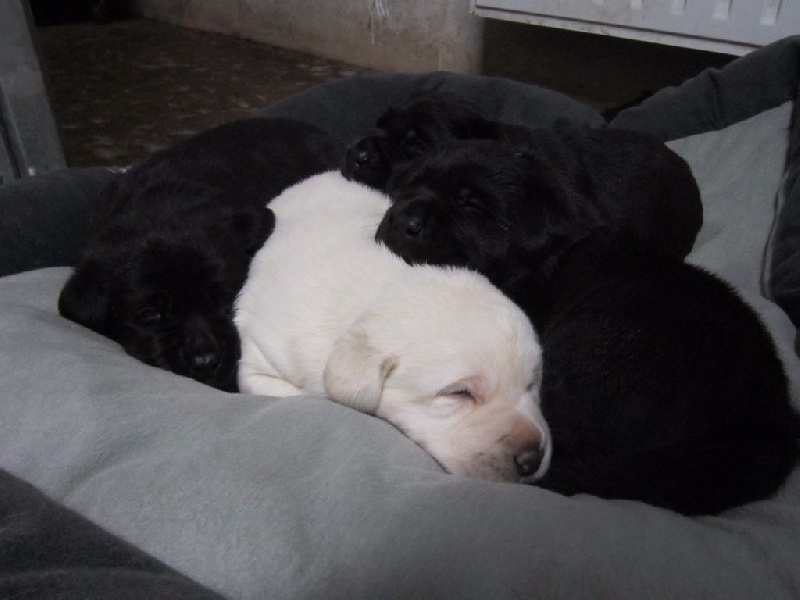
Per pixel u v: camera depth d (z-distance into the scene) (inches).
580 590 12.3
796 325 21.6
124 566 12.6
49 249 23.9
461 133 24.5
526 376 16.4
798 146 25.7
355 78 32.7
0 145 30.8
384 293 17.2
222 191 22.6
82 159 38.0
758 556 13.5
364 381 16.1
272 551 12.8
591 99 45.4
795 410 16.3
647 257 19.0
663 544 13.1
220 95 47.7
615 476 14.8
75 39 62.7
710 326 16.4
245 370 19.0
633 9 36.5
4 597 11.5
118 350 18.6
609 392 16.2
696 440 15.2
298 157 26.0
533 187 20.1
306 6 55.5
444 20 48.4
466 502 13.2
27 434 15.0
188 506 13.4
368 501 13.3
